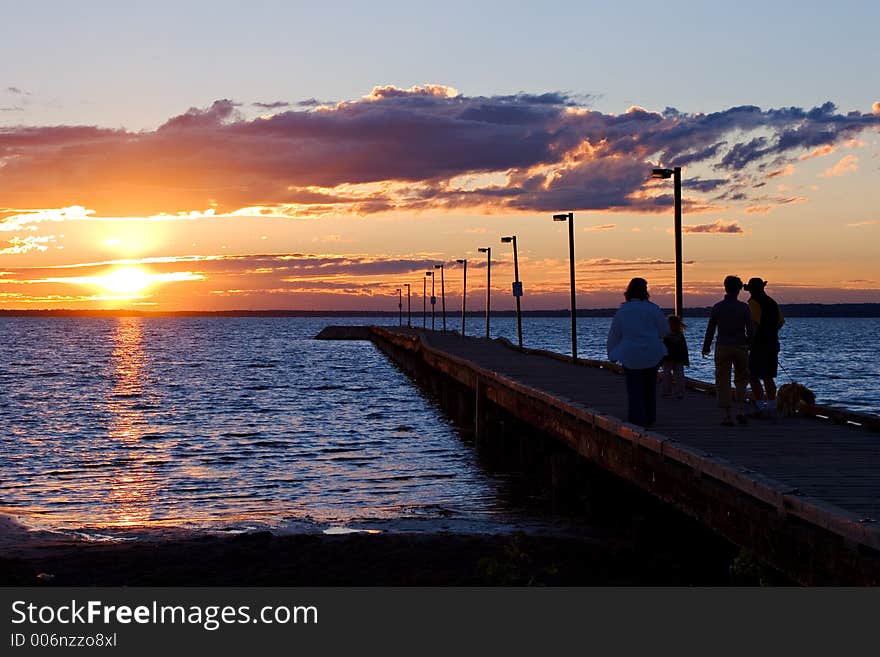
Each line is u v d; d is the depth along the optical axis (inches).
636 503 633.0
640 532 543.8
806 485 418.3
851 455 502.9
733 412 700.7
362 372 2989.7
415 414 1674.5
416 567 529.3
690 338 6678.2
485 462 1098.1
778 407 669.9
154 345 5733.3
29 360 3816.4
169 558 565.0
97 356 4215.1
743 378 624.7
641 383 593.0
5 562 550.0
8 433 1416.1
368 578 507.5
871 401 1921.8
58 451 1216.8
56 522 767.1
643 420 591.8
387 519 756.0
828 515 327.6
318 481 978.1
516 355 1700.3
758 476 394.6
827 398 1985.7
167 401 1964.8
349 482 970.1
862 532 305.9
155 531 709.9
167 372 3009.4
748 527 390.0
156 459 1143.0
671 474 478.6
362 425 1498.5
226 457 1155.3
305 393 2158.0
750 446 535.2
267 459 1136.2
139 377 2763.3
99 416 1669.5
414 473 1021.8
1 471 1055.6
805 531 341.7
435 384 1999.3
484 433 1194.6
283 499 881.5
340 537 626.5
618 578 490.6
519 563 534.0
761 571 403.5
